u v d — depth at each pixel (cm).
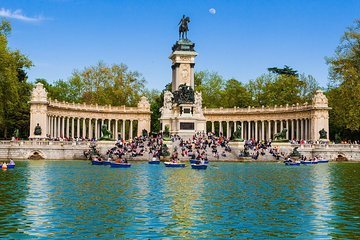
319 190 5500
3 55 11038
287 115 15038
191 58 14412
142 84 17538
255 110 15875
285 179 6694
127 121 18225
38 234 3328
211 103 18362
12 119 13475
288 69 18575
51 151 10631
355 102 12200
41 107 12562
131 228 3528
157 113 17475
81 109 14662
